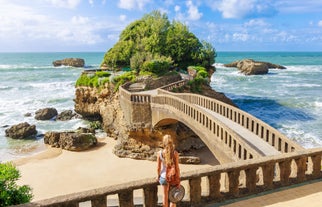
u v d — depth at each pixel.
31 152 34.34
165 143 7.92
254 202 8.82
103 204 7.61
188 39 61.09
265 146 16.33
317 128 40.97
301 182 10.08
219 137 18.83
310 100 59.09
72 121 48.12
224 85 84.44
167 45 60.78
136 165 30.39
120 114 37.94
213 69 63.22
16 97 63.78
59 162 31.08
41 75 101.38
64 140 35.28
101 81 44.94
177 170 7.90
